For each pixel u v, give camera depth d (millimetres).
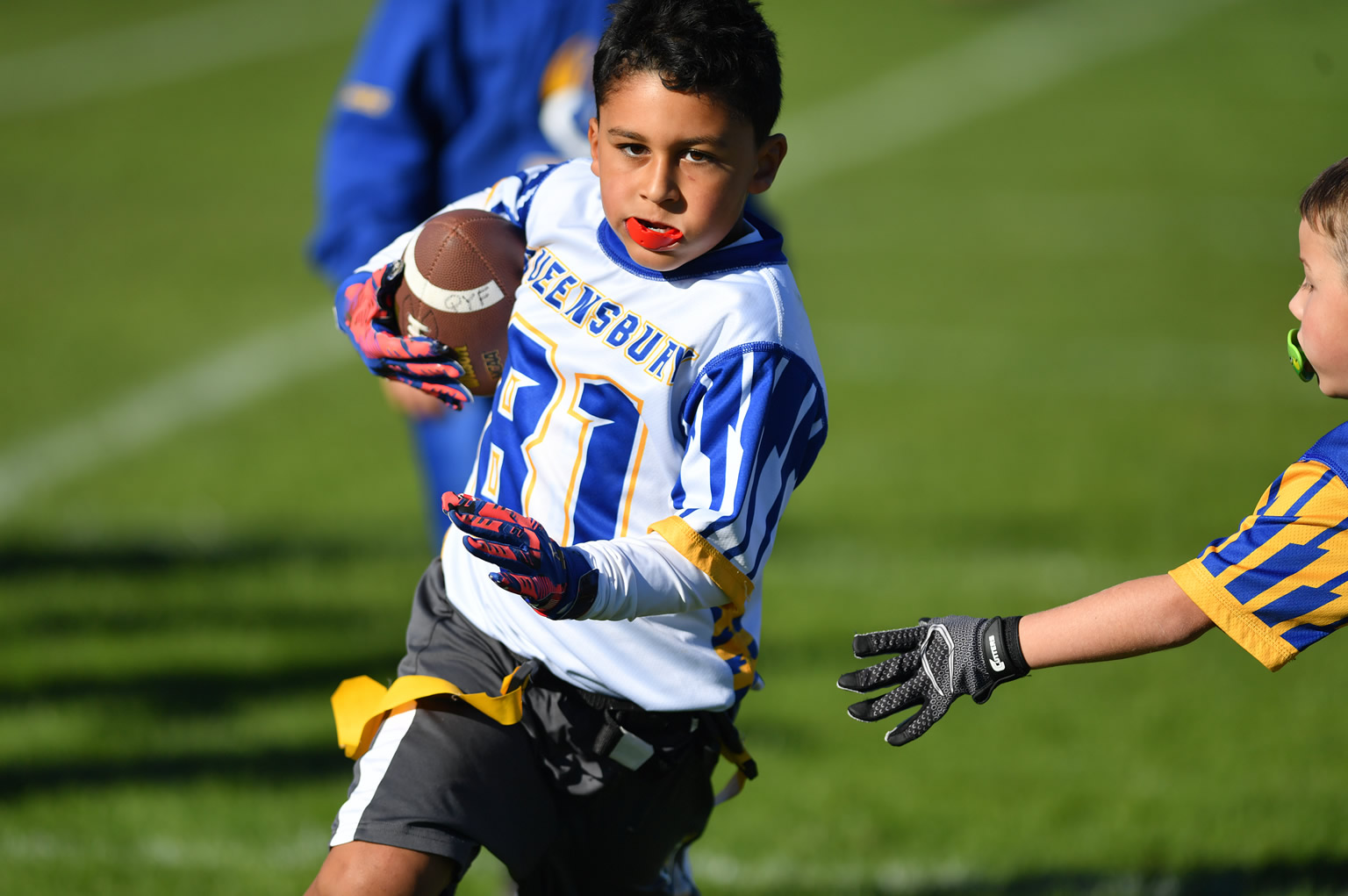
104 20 93062
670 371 8961
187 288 46156
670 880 10898
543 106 16172
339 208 16188
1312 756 18953
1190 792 17781
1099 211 60906
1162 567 26234
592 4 16062
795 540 27500
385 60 16109
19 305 43688
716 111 8406
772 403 8820
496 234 10305
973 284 49938
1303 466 8516
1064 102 82375
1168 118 79000
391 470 31797
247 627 22703
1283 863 15844
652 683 9461
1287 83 88812
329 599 24141
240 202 57219
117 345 40406
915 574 25672
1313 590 8336
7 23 91625
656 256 8922
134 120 70312
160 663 21125
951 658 8797
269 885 14602
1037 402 37469
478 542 8102
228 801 16750
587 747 9680
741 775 10500
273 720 19281
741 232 9219
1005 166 68625
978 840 16453
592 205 9875
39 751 18031
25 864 14852
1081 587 25078
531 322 9609
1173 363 41406
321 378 38469
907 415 36156
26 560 25766
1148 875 15578
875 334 43969
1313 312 8414
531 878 10320
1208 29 103688
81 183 59219
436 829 9055
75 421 34344
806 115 78250
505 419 9680
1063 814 17203
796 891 15109
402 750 9367
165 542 26875
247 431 34250
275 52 85750
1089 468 32250
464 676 9773
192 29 91438
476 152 16281
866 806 17359
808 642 22578
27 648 21531
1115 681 21750
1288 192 64562
